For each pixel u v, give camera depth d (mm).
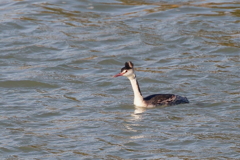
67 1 28312
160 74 19734
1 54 21922
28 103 16891
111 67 20828
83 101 17156
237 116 15500
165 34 23984
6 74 19703
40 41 23422
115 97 17516
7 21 25359
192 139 13898
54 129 14781
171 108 16344
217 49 22281
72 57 21703
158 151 13219
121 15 26438
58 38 23750
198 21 25375
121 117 15664
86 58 21609
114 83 18938
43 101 17125
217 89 18047
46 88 18500
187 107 16391
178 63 20938
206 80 18922
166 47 22703
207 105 16547
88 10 27141
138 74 19797
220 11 26656
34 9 27078
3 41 23297
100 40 23547
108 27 24938
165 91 18062
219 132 14336
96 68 20625
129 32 24328
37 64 21000
